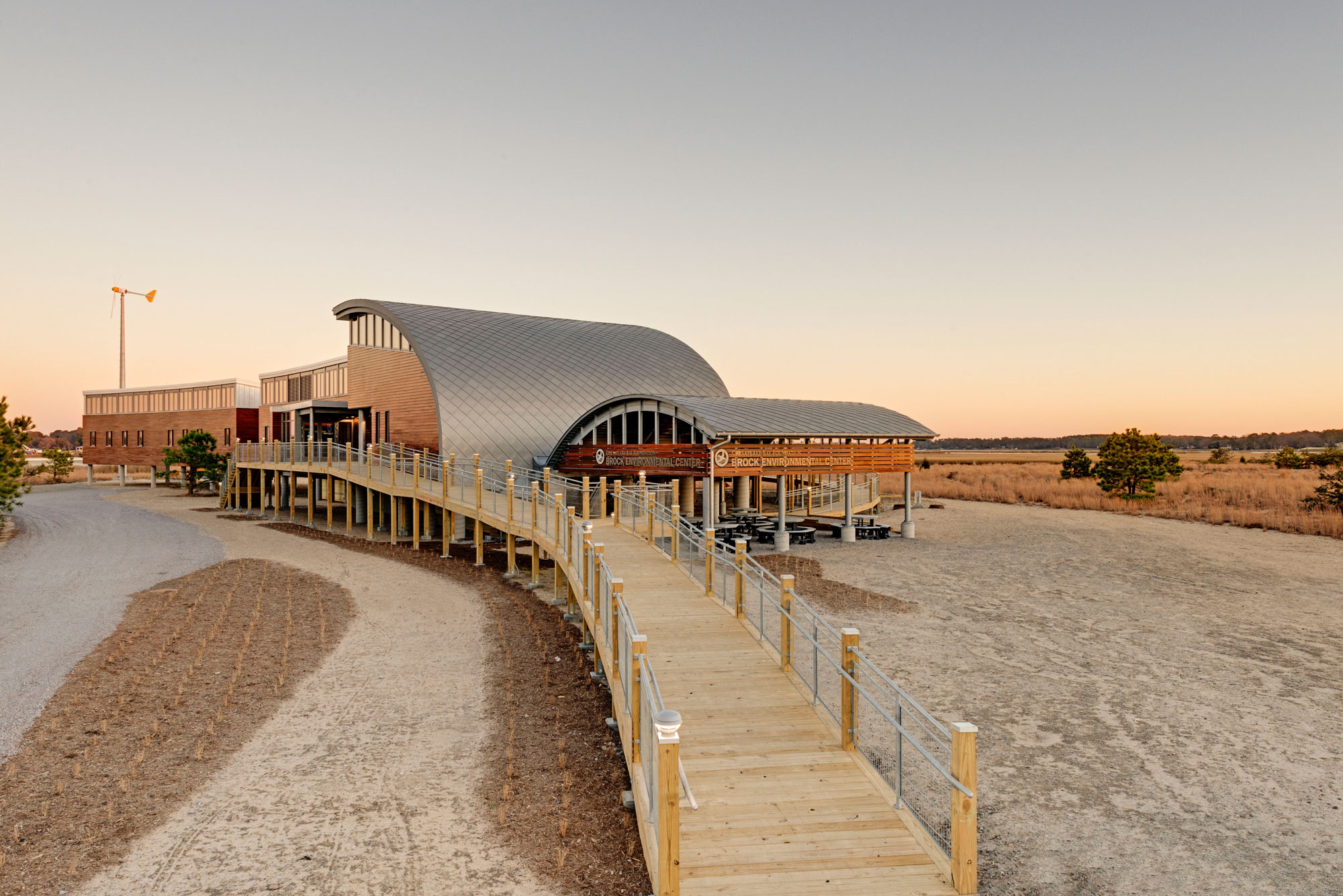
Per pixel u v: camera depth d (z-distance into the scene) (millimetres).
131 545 29172
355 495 36250
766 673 10625
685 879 6301
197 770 9664
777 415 28938
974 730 6176
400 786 9250
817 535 31656
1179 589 20297
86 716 11328
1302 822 8172
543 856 7629
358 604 19062
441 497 26938
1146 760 9719
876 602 18469
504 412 34250
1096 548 27734
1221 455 98625
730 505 37438
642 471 29344
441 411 32781
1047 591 19969
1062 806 8539
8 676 13062
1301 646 14789
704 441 28766
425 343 35344
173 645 15039
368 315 41469
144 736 10703
